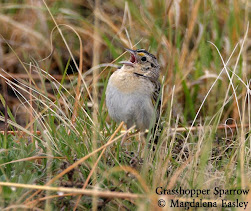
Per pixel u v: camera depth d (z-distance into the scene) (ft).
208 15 47.06
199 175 28.94
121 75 34.94
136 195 26.13
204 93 42.47
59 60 44.70
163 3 48.21
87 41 45.44
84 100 34.60
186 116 41.22
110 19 47.24
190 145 34.94
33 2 46.52
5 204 26.35
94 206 25.85
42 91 38.81
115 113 35.27
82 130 32.35
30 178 27.48
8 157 28.91
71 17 45.70
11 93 42.32
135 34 45.65
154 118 32.55
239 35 46.03
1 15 45.29
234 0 47.29
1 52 43.19
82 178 28.30
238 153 32.27
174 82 41.39
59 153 29.91
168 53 43.21
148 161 30.89
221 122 41.19
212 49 45.19
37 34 45.01
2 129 36.70
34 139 31.48
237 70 43.70
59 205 27.53
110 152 30.19
